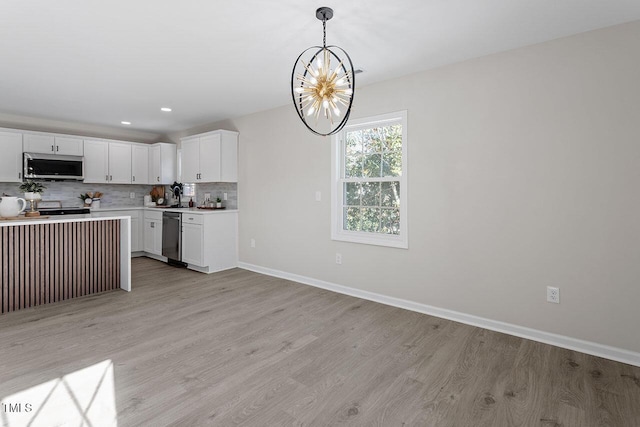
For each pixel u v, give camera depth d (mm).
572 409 1783
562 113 2471
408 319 3016
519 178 2652
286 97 4004
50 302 3410
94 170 5461
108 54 2816
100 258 3779
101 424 1628
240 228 5000
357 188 3740
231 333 2688
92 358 2262
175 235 5051
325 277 3955
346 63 2945
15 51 2752
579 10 2115
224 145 4852
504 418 1710
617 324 2305
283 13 2186
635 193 2230
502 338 2635
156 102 4219
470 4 2062
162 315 3068
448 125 2994
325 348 2445
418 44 2607
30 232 3293
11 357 2264
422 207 3164
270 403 1810
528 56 2604
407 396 1886
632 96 2230
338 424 1657
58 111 4664
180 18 2248
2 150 4629
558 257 2506
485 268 2832
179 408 1756
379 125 3527
